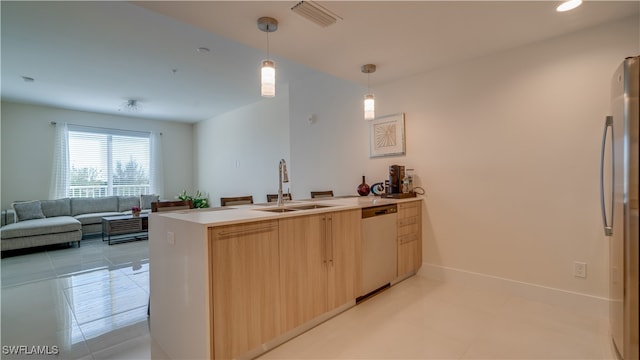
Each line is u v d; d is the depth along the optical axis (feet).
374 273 8.65
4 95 17.26
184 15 6.72
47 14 8.86
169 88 16.25
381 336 6.59
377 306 8.12
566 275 7.91
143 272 11.66
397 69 10.22
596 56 7.41
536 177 8.34
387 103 11.58
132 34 10.16
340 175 13.24
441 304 8.21
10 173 18.79
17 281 10.66
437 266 10.32
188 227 5.38
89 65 12.91
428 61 9.55
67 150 20.65
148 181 24.53
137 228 17.60
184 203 8.16
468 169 9.59
